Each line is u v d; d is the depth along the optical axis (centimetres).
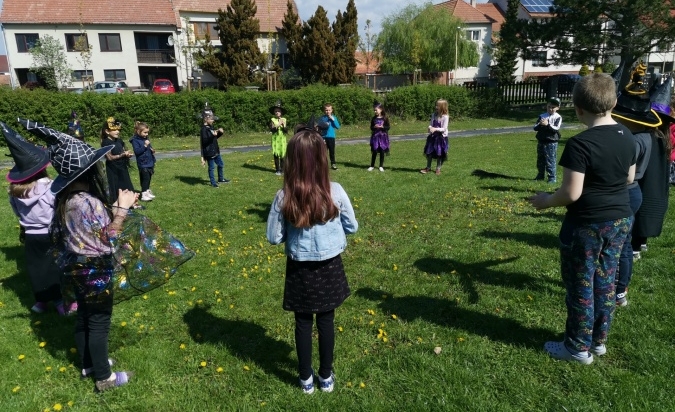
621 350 376
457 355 379
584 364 359
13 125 1842
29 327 443
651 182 431
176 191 1002
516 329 416
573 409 314
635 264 528
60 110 1897
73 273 329
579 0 2408
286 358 389
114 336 423
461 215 772
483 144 1719
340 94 2347
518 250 601
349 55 3894
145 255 362
